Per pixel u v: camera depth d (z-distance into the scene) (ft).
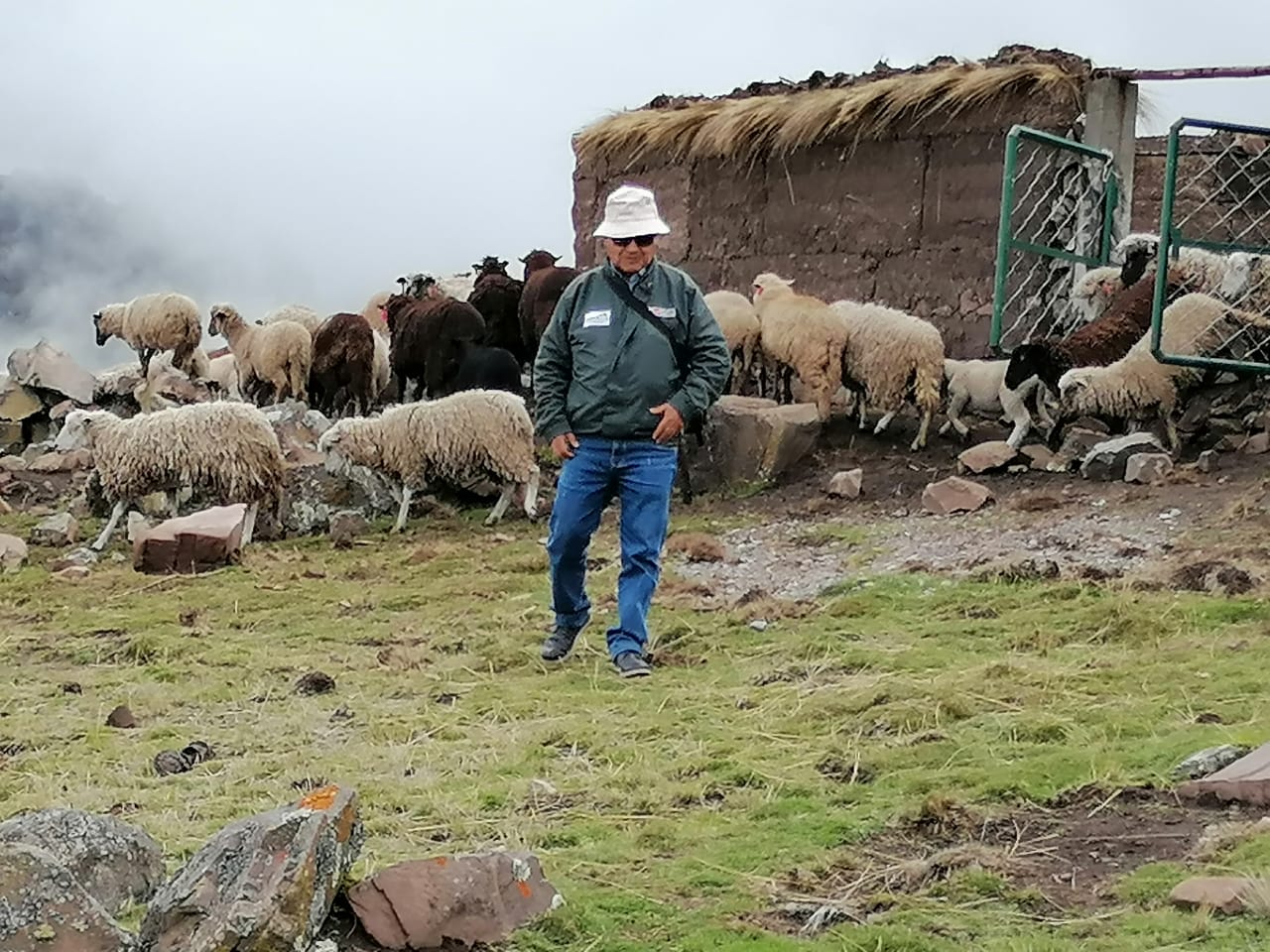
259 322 59.57
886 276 44.32
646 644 23.34
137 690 22.93
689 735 19.26
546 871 14.40
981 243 42.47
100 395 53.47
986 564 27.58
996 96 41.91
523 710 20.97
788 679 21.89
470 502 40.04
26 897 11.30
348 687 22.94
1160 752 16.51
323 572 32.86
